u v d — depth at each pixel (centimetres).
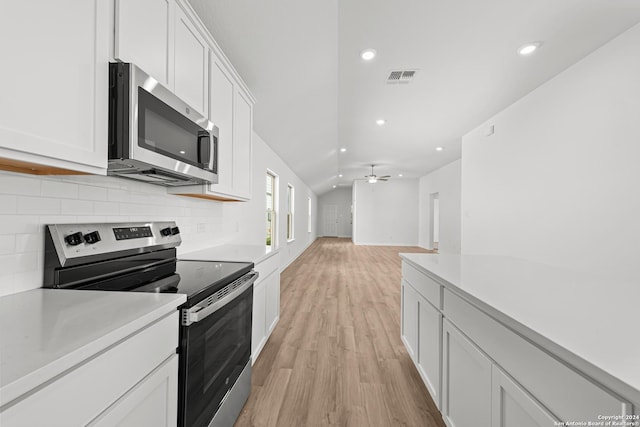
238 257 211
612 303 106
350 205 1536
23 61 76
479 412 116
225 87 205
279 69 264
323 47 241
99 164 100
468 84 312
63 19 87
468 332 125
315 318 324
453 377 142
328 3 190
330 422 163
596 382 65
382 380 205
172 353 102
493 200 406
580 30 224
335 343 262
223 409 141
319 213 1545
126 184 162
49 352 61
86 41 95
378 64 271
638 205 220
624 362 63
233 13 189
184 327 107
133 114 109
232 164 219
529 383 86
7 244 103
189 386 108
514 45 243
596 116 252
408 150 630
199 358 115
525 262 202
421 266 187
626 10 202
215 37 209
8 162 89
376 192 1130
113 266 141
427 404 179
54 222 120
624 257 230
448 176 791
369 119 426
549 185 305
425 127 459
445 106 373
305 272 580
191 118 153
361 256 818
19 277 107
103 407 71
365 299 398
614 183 237
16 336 69
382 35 228
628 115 226
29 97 77
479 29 222
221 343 138
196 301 114
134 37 115
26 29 76
